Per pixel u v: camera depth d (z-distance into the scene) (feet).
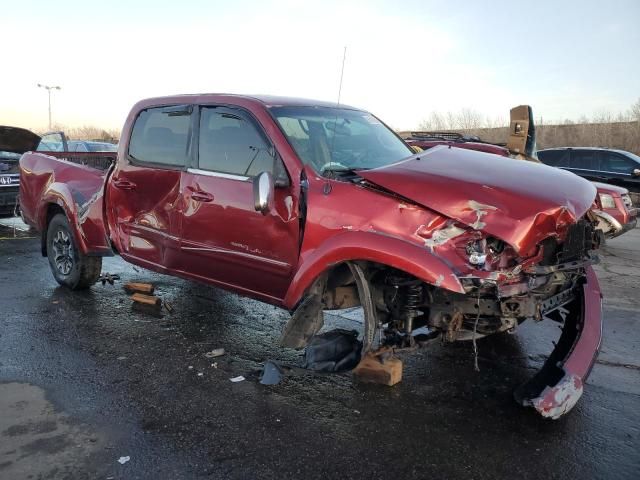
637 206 49.98
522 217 10.97
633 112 103.96
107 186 18.76
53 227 21.13
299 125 14.57
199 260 15.92
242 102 14.94
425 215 11.44
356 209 12.23
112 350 15.51
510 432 11.58
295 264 13.43
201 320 18.10
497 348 16.22
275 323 17.98
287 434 11.37
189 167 15.96
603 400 13.03
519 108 34.68
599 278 25.64
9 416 11.88
